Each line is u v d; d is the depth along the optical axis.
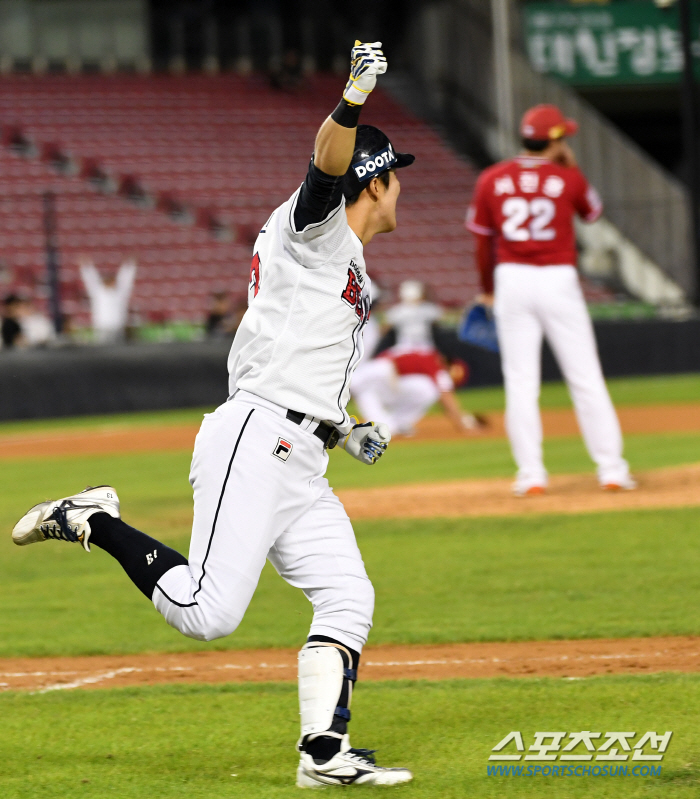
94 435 60.81
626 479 32.41
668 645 18.22
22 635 20.52
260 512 12.07
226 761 13.23
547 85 106.06
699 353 87.44
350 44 124.56
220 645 19.53
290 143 109.38
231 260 93.56
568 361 31.02
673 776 12.22
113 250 91.00
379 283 95.00
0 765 13.23
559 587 22.50
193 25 118.69
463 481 37.66
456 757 13.05
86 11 114.50
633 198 102.94
